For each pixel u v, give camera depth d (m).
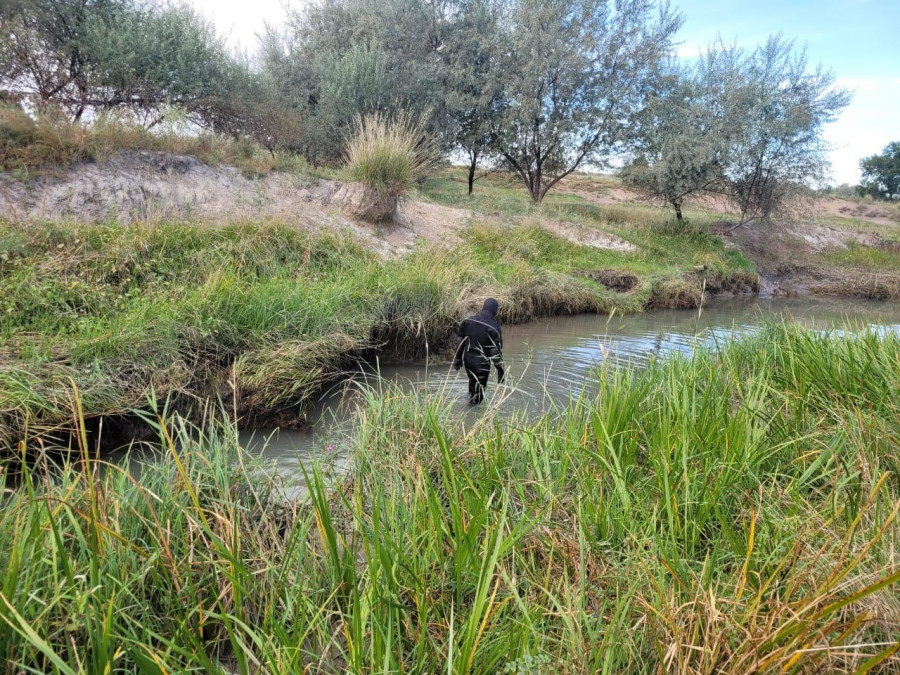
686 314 13.97
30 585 2.09
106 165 9.98
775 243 22.42
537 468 3.40
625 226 20.94
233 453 3.78
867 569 2.30
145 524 2.67
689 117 19.23
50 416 4.41
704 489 3.03
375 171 12.70
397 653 2.19
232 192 11.34
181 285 7.27
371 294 8.25
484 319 6.30
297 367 5.90
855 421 3.60
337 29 20.44
